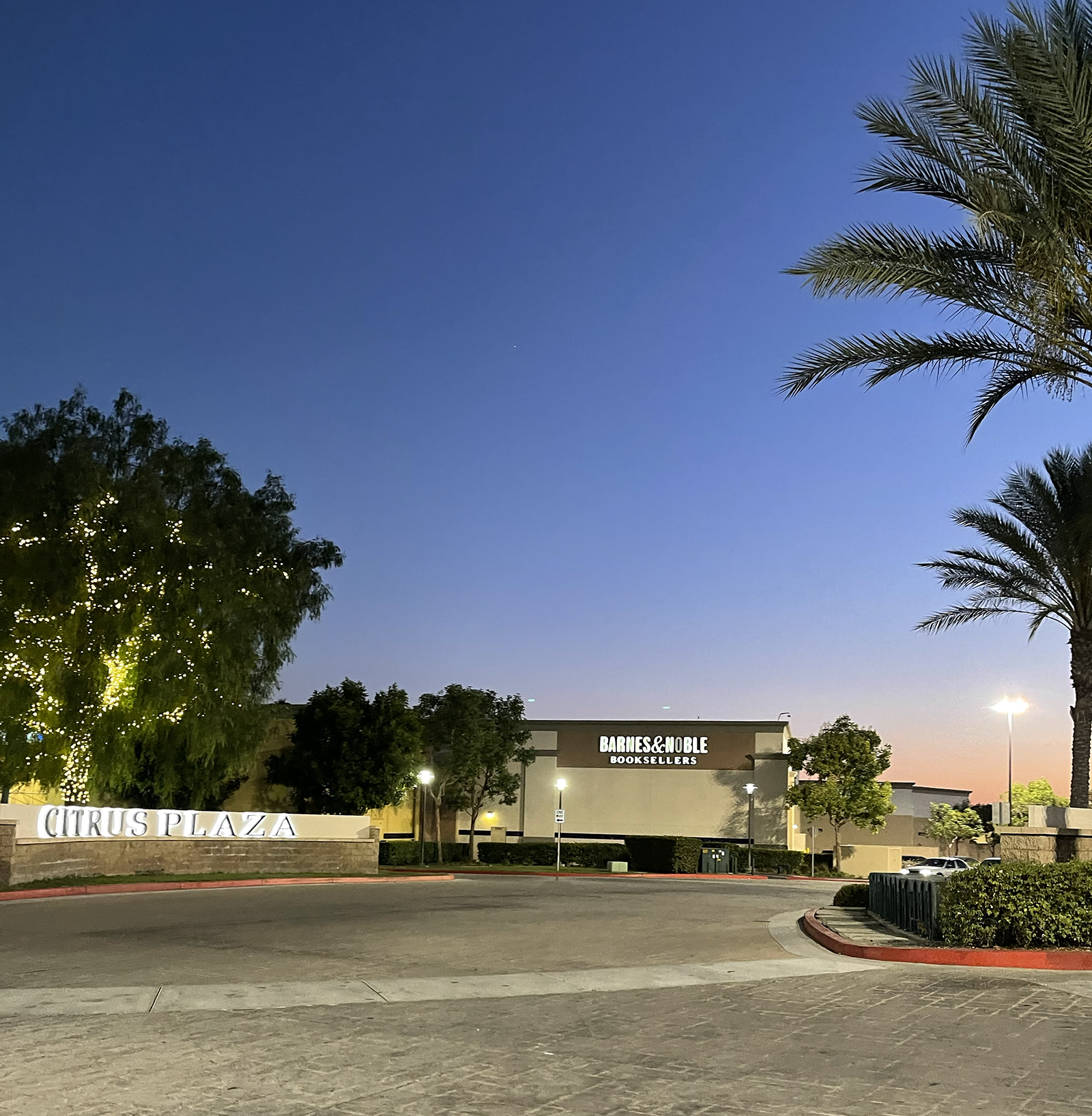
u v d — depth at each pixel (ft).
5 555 88.53
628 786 186.29
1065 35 47.32
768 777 182.29
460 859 173.27
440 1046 25.98
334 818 109.91
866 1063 24.44
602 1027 28.73
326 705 147.84
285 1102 20.85
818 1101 21.26
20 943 45.39
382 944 47.39
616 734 187.93
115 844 85.81
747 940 51.34
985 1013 30.63
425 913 63.93
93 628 89.76
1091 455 78.38
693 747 185.47
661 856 162.71
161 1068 23.36
